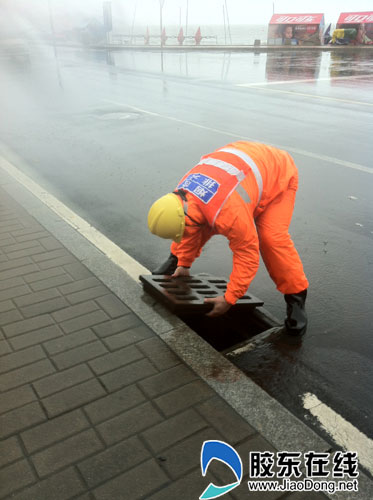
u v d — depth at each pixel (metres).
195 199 2.60
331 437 2.31
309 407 2.51
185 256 3.31
